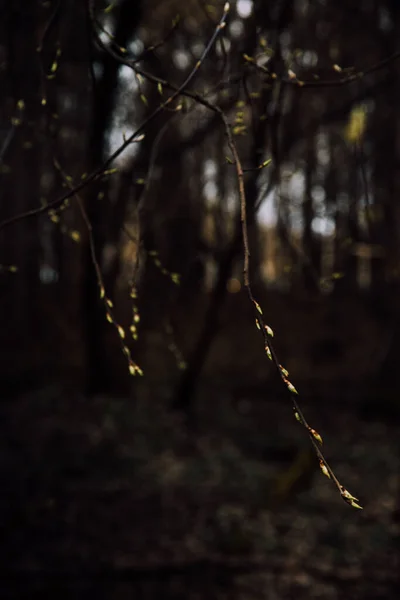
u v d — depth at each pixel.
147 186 2.20
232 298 16.92
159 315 9.57
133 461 7.62
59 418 8.98
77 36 5.32
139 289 9.09
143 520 6.28
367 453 8.64
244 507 6.71
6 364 12.59
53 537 5.85
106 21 8.10
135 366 1.55
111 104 6.39
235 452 8.47
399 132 11.03
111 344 10.62
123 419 9.16
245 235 1.35
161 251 8.65
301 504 6.81
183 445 8.53
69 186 2.02
